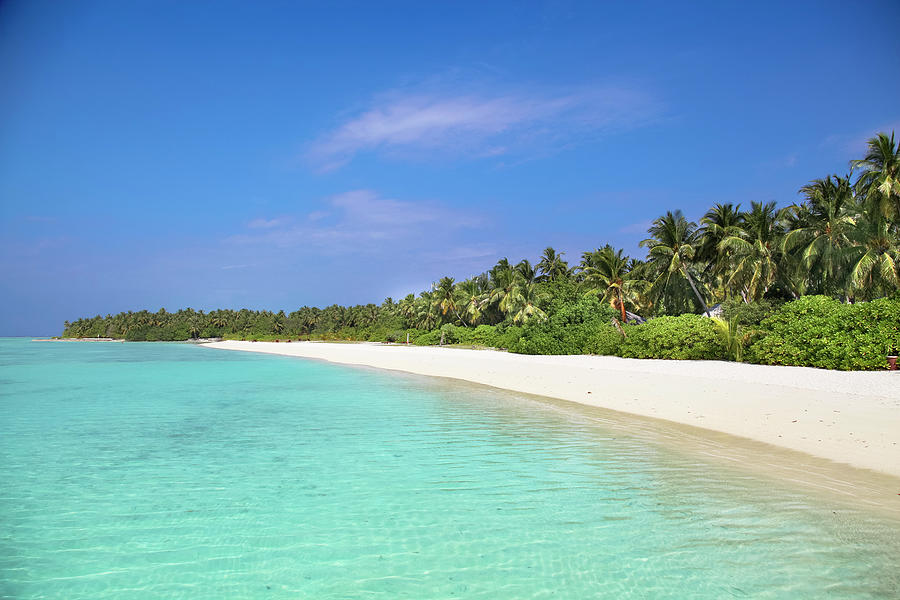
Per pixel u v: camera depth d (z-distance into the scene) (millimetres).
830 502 6875
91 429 13266
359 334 101375
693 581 5035
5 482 8633
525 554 5719
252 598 4891
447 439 11539
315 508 7266
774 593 4777
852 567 5203
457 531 6383
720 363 23641
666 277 41875
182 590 5082
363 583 5168
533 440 11219
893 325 18547
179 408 16922
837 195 33094
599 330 34750
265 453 10484
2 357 57375
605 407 15406
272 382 25953
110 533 6492
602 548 5797
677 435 11258
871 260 27844
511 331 49031
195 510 7262
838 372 18219
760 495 7250
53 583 5242
